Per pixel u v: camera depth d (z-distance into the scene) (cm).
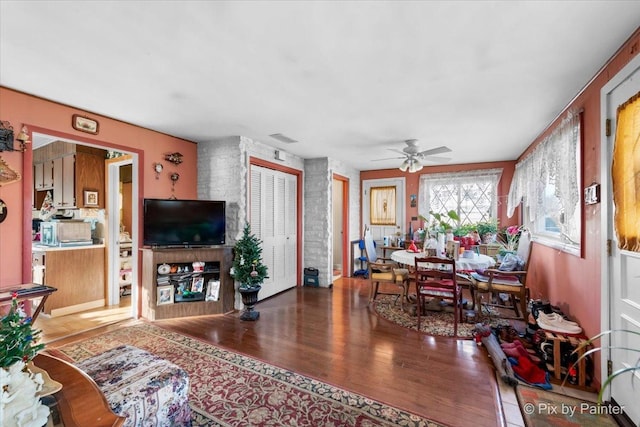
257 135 382
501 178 530
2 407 76
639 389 168
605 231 200
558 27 161
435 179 582
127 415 136
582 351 220
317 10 149
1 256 240
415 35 170
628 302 179
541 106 278
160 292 349
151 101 269
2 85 237
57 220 401
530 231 420
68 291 369
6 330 92
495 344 262
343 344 284
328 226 518
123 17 155
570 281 273
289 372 232
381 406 191
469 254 377
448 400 198
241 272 357
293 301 430
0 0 140
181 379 164
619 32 166
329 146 438
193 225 362
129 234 439
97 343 283
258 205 432
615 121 192
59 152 423
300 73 216
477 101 266
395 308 396
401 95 254
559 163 287
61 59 197
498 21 157
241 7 147
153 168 361
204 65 205
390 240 595
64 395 110
